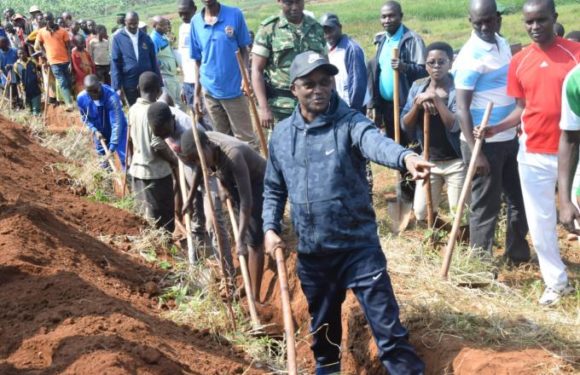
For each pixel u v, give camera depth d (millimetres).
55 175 10656
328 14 9195
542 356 5312
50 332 5402
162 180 8547
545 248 6406
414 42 8977
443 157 7754
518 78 6375
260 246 7344
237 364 5828
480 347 5574
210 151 6578
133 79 13062
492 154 7000
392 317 5215
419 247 7070
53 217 7535
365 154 4941
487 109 6391
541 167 6289
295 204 5254
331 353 5793
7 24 22812
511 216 7484
